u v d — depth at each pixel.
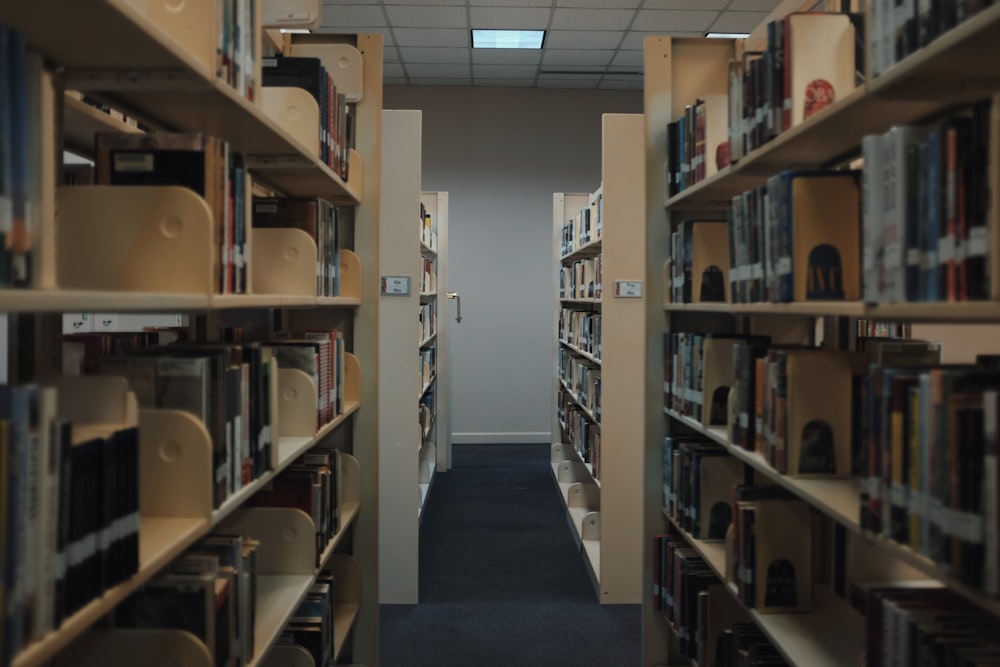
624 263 3.51
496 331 7.35
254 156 1.92
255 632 1.62
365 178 2.65
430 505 5.15
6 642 0.75
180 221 1.21
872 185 1.19
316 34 2.62
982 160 0.96
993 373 1.03
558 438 6.05
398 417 3.49
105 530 0.95
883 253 1.17
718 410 2.21
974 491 0.96
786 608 1.84
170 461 1.24
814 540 2.03
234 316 2.39
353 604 2.66
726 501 2.27
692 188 2.26
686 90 2.61
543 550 4.22
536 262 7.31
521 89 7.20
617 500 3.48
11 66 0.83
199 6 1.25
